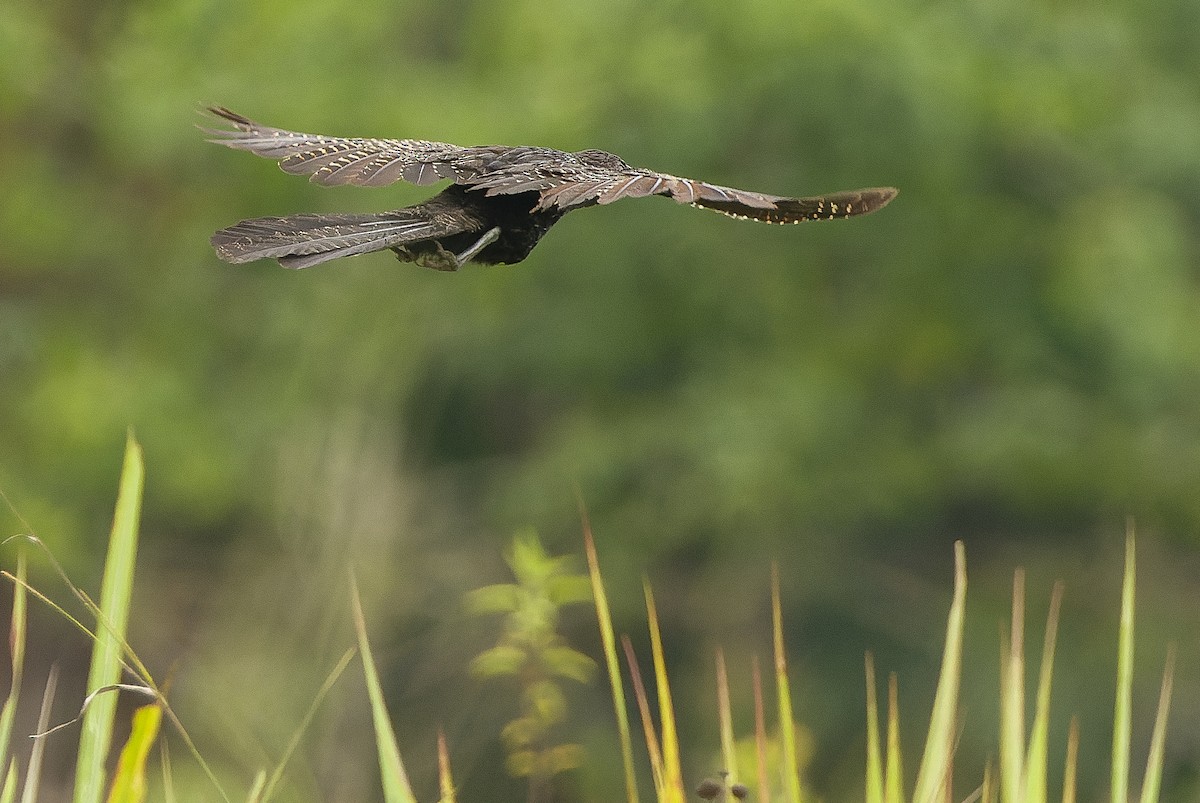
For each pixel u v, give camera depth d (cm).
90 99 1867
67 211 1867
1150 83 1911
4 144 1867
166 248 1909
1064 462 1867
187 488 1739
